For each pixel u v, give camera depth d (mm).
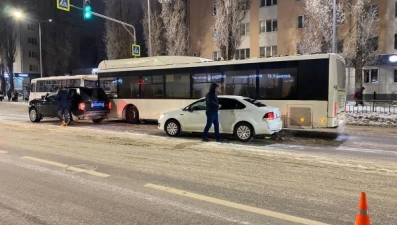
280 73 12242
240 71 13133
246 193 5555
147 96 16125
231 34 30047
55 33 56719
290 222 4363
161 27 34219
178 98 14992
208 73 13984
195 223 4367
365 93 31625
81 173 6871
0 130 13820
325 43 29000
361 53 28828
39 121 17922
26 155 8680
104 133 12742
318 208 4852
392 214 4609
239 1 30203
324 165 7414
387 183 6031
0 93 45375
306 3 30766
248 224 4316
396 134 13180
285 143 10945
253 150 9180
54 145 10156
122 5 35188
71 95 16266
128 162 7836
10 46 54625
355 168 7113
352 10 29141
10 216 4664
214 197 5367
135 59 16719
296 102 11945
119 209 4887
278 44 35781
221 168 7219
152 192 5641
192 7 40562
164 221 4445
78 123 17344
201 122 11609
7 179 6461
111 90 17469
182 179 6406
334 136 12609
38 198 5383
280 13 35531
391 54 29344
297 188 5793
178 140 10961
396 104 19422
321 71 11539
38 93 27734
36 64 63500
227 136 12180
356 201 5129
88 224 4371
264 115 10820
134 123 16766
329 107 11445
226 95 12359
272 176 6562
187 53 34594
